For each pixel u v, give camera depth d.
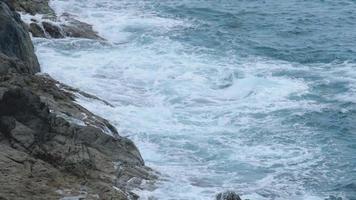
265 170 27.14
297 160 28.08
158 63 38.00
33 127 23.64
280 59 40.34
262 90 35.19
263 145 29.25
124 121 30.31
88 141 25.34
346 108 33.34
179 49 40.62
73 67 36.03
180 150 28.30
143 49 40.28
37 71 33.41
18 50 31.48
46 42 39.00
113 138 26.12
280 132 30.50
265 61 39.81
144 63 37.84
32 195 20.56
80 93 31.89
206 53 40.41
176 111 32.19
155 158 27.41
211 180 25.94
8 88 23.33
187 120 31.20
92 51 39.00
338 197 25.48
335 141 29.92
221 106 33.12
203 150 28.44
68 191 21.48
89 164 23.67
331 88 35.88
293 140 29.86
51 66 35.62
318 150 29.02
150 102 33.00
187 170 26.59
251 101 33.91
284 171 27.14
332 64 39.78
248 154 28.36
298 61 40.16
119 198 22.02
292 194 25.53
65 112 27.33
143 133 29.42
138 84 35.06
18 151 22.44
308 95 34.91
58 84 31.89
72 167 23.06
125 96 33.25
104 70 36.28
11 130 23.03
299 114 32.41
